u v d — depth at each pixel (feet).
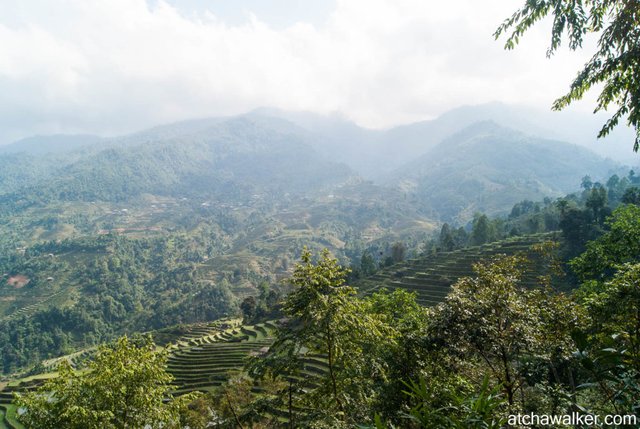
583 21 32.32
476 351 50.49
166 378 72.95
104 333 547.90
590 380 27.81
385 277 303.48
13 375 409.69
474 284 52.24
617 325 44.42
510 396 42.57
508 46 37.06
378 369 54.29
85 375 68.03
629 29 29.73
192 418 81.35
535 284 188.34
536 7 33.63
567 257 217.36
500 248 277.85
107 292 635.25
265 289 407.64
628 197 223.92
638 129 31.89
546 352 46.55
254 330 303.48
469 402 20.31
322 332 50.47
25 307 585.63
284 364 50.11
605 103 34.63
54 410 63.41
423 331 58.03
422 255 415.85
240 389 89.71
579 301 79.15
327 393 54.54
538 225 345.92
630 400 22.24
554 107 37.65
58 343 495.41
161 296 652.07
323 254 55.42
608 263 90.12
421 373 51.90
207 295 588.91
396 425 51.16
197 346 272.31
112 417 62.95
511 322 46.93
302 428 46.96
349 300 55.31
